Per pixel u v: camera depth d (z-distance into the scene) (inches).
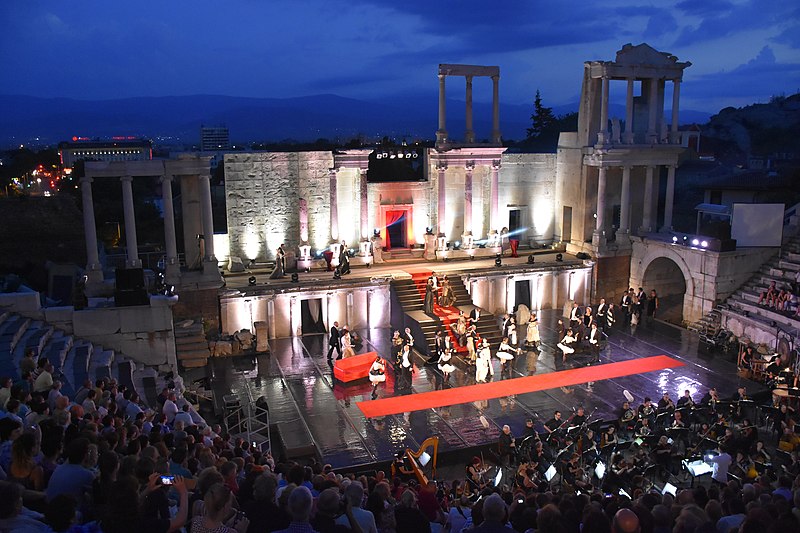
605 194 1721.2
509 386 1206.9
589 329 1418.6
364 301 1526.8
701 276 1557.6
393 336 1352.1
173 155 1396.4
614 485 817.5
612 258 1738.4
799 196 1990.7
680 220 2340.1
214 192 2012.8
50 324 1137.4
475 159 1727.4
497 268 1632.6
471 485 786.8
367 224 1685.5
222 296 1416.1
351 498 384.2
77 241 1924.2
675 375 1262.3
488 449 979.9
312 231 1669.5
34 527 287.6
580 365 1315.2
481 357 1223.5
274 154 1603.1
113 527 293.6
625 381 1232.2
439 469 941.8
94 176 1355.8
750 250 1545.3
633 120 1850.4
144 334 1190.9
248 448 754.8
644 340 1475.1
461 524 502.9
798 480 534.6
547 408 1109.1
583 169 1777.8
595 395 1165.1
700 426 1042.1
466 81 1774.1
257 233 1626.5
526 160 1860.2
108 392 706.8
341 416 1079.6
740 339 1400.1
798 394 1079.0
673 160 1771.7
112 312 1167.6
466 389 1192.8
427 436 1010.1
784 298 1387.8
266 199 1616.6
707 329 1483.8
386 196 1737.2
